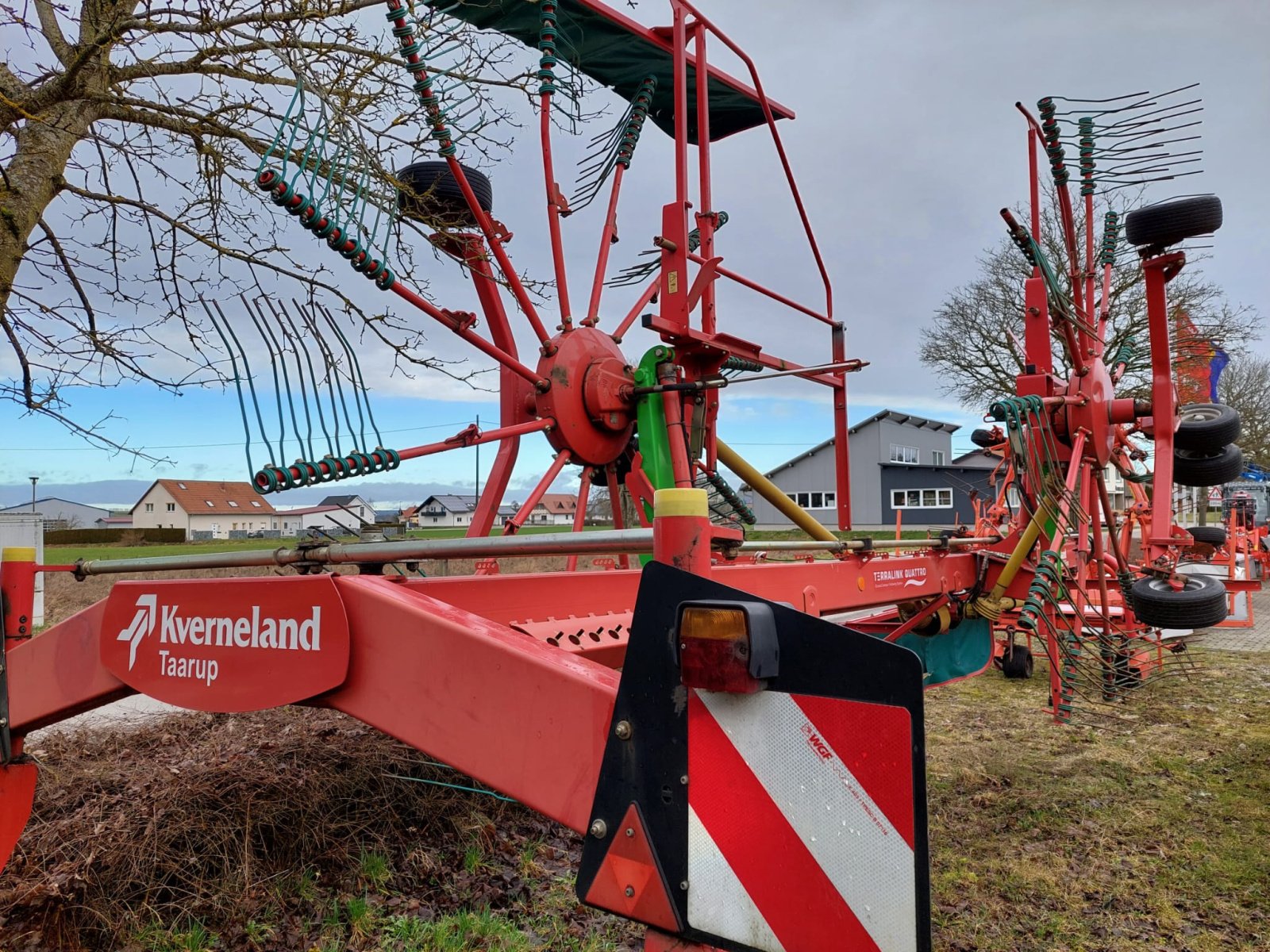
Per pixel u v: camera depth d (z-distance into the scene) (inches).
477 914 116.9
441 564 212.4
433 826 138.9
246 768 135.0
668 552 52.3
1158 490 207.6
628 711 52.0
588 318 213.5
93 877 110.1
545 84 158.6
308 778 133.3
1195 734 221.0
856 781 44.6
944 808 168.7
